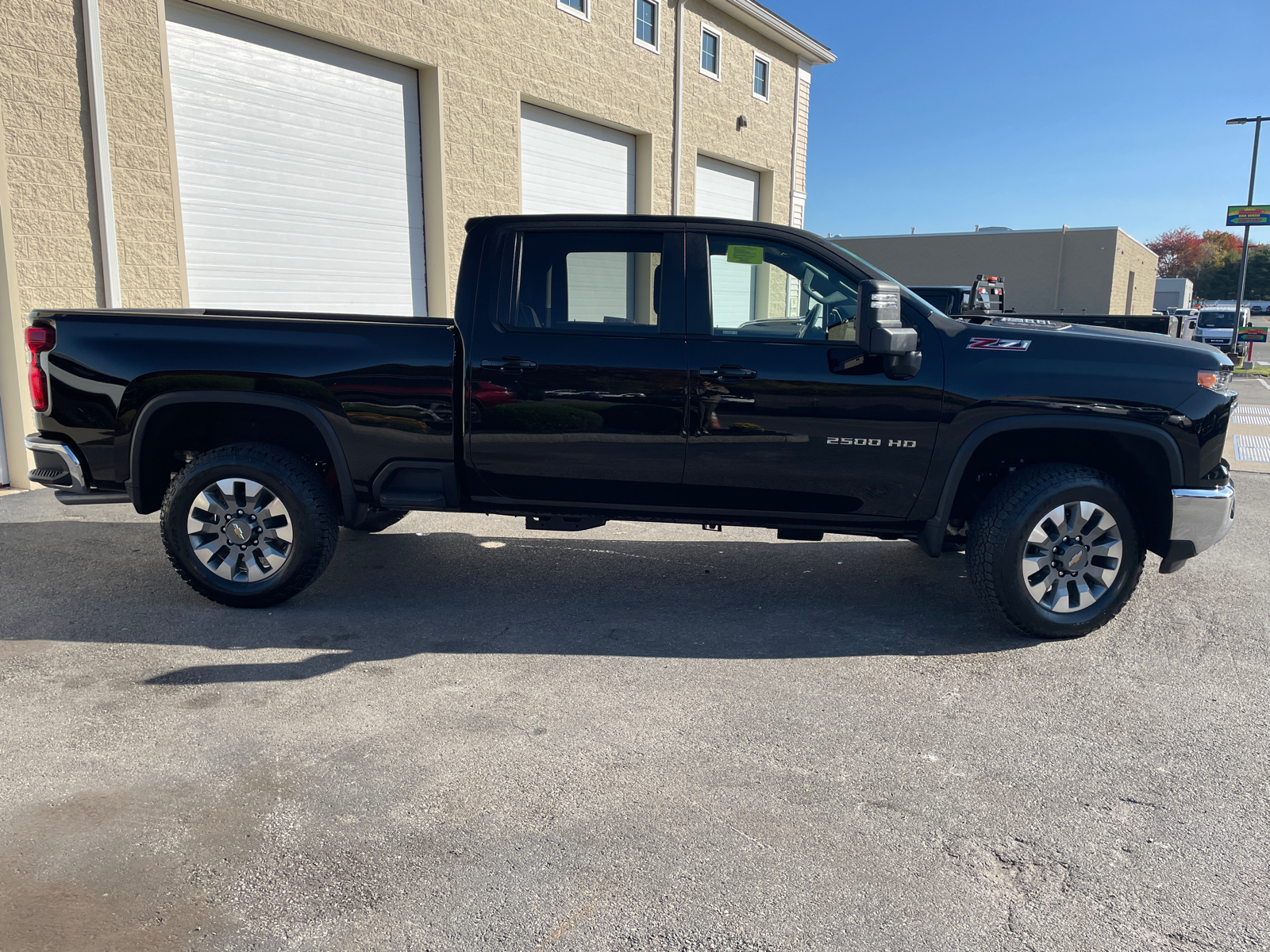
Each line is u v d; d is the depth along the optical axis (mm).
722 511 4297
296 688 3607
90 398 4297
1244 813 2789
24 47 6766
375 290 10180
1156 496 4184
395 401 4266
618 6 13102
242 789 2852
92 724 3270
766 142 17594
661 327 4184
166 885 2385
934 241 41594
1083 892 2402
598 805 2787
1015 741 3240
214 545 4406
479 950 2156
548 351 4195
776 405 4086
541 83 11859
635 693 3613
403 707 3455
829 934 2229
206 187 8320
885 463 4094
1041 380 3971
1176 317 11875
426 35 10086
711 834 2643
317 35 9039
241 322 4277
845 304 4098
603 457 4238
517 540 5930
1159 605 4758
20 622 4277
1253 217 26844
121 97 7418
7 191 6711
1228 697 3625
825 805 2805
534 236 4242
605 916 2279
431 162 10508
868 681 3758
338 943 2178
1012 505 4012
